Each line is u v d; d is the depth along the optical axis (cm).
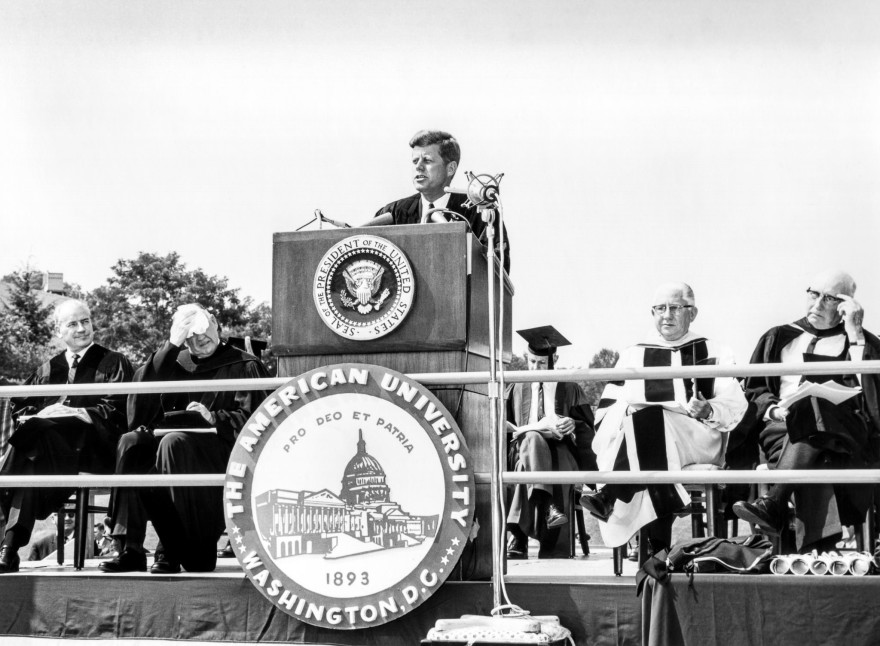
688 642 384
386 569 397
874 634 373
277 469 409
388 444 403
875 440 516
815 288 597
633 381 560
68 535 796
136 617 423
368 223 499
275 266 421
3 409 531
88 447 544
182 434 489
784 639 379
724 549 393
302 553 404
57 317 643
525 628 369
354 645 402
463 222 411
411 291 407
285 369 423
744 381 599
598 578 419
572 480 401
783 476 390
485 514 413
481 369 439
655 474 396
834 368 394
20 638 430
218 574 438
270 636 411
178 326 559
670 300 581
